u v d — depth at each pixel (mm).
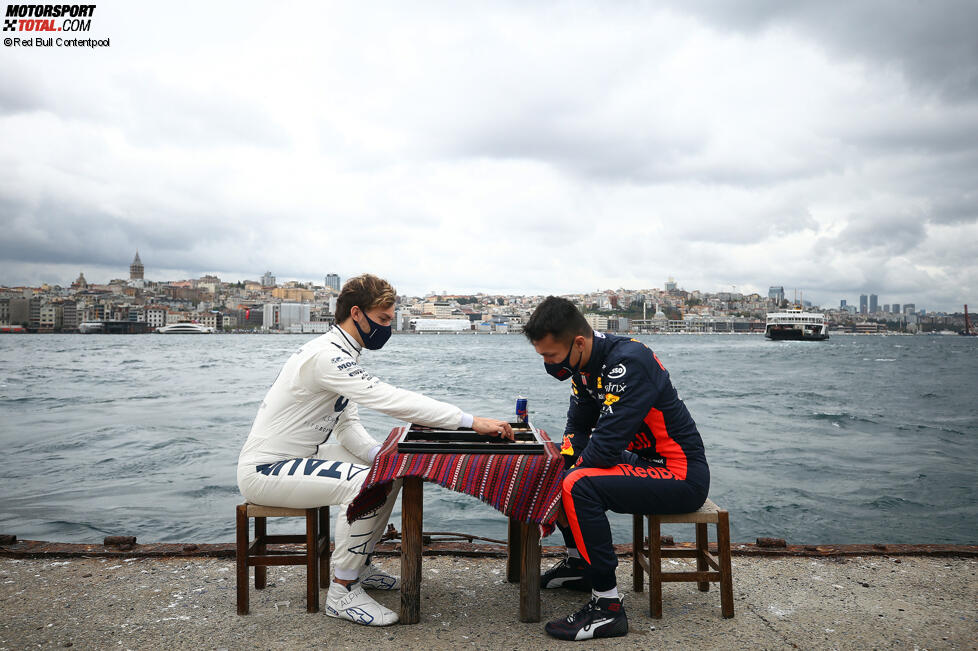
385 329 2598
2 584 2760
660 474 2375
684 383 23484
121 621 2408
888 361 45750
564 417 12812
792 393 19016
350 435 2867
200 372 26969
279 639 2264
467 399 17188
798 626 2396
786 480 6859
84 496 5859
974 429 11211
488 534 4918
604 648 2207
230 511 5395
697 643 2256
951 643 2262
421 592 2736
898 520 5418
